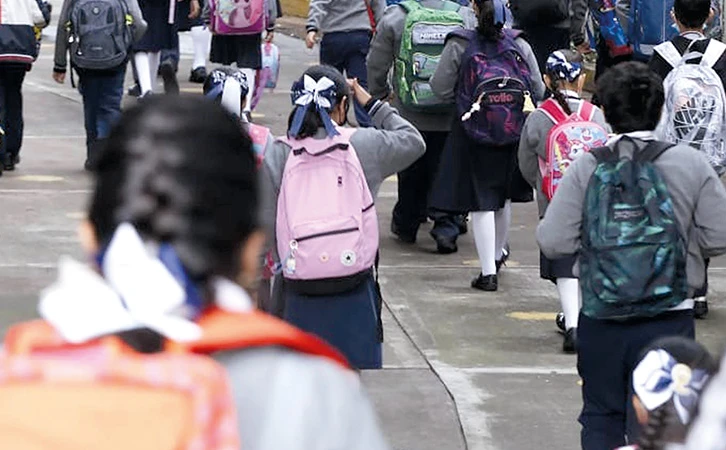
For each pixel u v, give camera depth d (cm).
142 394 353
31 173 2316
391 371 1431
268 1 2866
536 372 1442
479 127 1708
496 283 1750
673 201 996
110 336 363
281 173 1140
